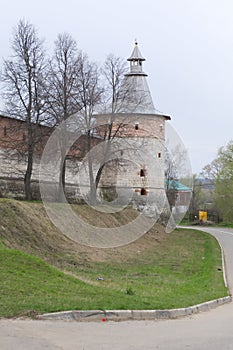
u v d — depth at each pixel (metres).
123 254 28.16
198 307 13.97
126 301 12.54
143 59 55.50
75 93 38.38
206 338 9.96
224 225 78.50
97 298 12.36
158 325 11.07
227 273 24.08
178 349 8.89
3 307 10.59
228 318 12.84
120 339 9.38
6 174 38.38
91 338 9.26
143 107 44.28
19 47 39.03
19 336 8.92
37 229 25.03
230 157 75.94
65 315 10.61
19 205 26.16
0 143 38.22
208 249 35.00
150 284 18.19
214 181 82.12
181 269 24.25
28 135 38.34
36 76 39.03
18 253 15.38
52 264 20.61
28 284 12.76
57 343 8.70
